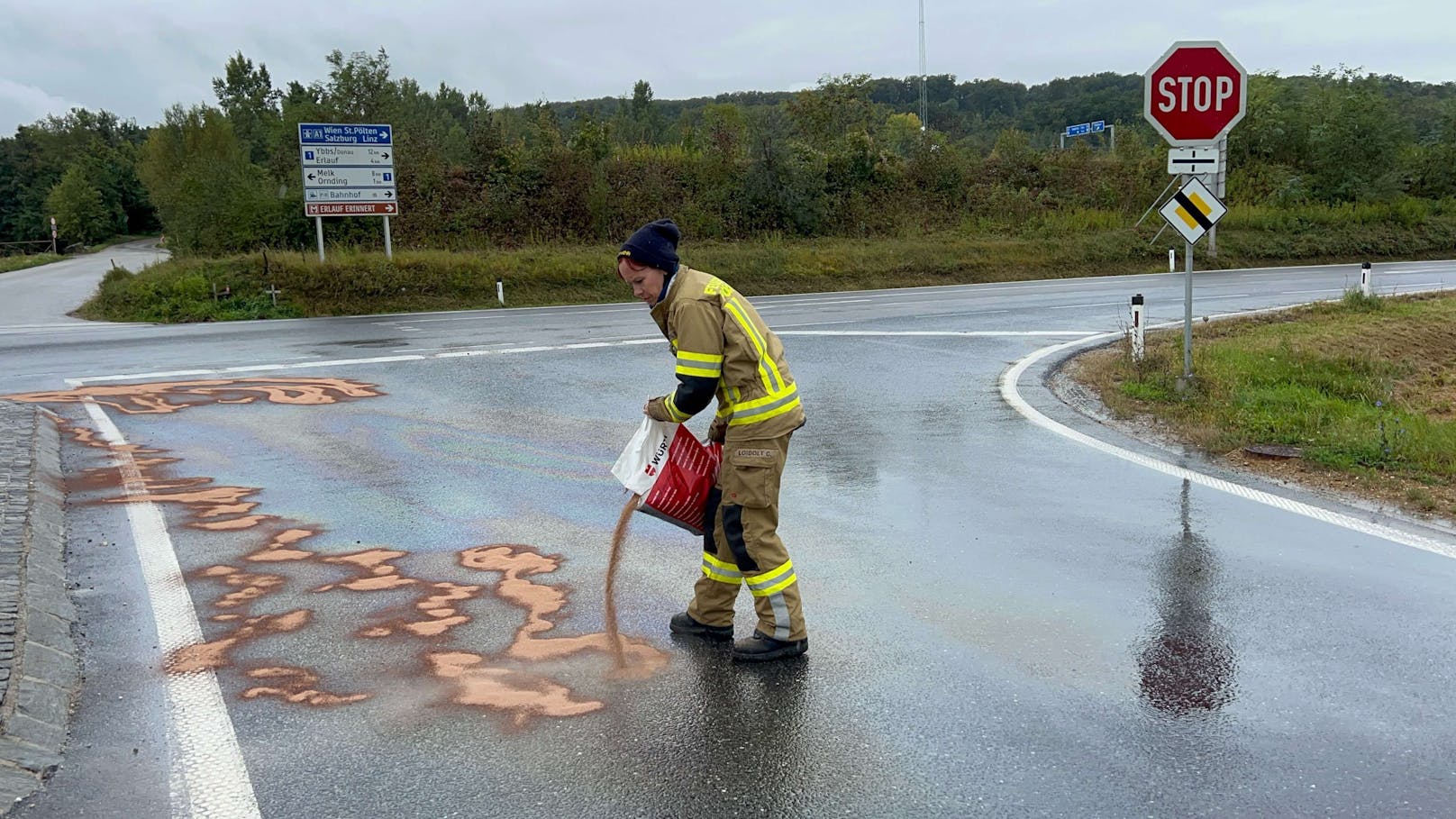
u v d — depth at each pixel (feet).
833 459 24.32
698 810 9.75
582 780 10.28
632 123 156.56
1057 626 14.23
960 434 26.94
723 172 109.70
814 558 17.19
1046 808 9.75
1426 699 11.96
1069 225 107.76
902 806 9.80
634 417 29.53
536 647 13.61
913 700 12.04
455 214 98.84
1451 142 125.70
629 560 17.21
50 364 40.83
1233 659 13.10
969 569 16.57
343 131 77.71
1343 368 38.45
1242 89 30.04
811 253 93.30
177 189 93.40
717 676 12.74
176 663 13.07
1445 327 49.90
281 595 15.55
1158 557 17.11
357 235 93.09
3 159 264.93
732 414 12.95
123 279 78.95
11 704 11.19
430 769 10.51
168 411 30.30
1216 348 39.32
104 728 11.33
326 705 11.93
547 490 21.68
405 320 61.72
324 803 9.89
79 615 14.61
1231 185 117.91
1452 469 21.93
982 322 53.36
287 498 21.03
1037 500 20.67
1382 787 10.09
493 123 107.04
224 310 71.00
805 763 10.61
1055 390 33.50
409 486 22.04
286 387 34.42
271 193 92.32
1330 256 106.11
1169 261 92.94
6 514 18.15
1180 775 10.34
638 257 12.67
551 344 45.88
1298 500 20.49
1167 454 24.64
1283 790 10.03
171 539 18.29
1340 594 15.30
